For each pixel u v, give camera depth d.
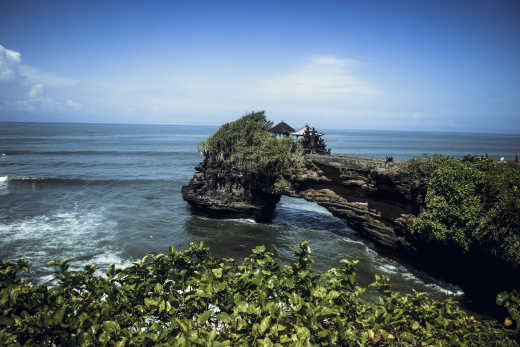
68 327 3.17
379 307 4.04
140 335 3.09
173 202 34.84
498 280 15.24
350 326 3.64
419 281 18.25
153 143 131.38
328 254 21.84
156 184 44.84
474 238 15.70
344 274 4.34
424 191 18.14
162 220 28.14
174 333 3.16
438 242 17.50
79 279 4.00
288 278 4.08
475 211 15.55
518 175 14.66
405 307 4.20
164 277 4.32
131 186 43.00
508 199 14.13
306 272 4.10
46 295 3.69
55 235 23.27
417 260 20.11
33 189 39.22
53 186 41.34
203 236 24.64
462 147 155.62
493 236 14.66
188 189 31.11
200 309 3.98
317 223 29.12
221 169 29.30
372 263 20.56
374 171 20.41
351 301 4.26
